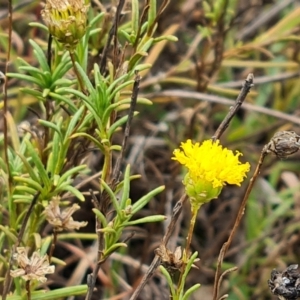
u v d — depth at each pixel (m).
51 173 0.30
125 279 0.44
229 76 0.54
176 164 0.43
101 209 0.29
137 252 0.46
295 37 0.45
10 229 0.32
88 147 0.32
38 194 0.30
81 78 0.30
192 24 0.55
